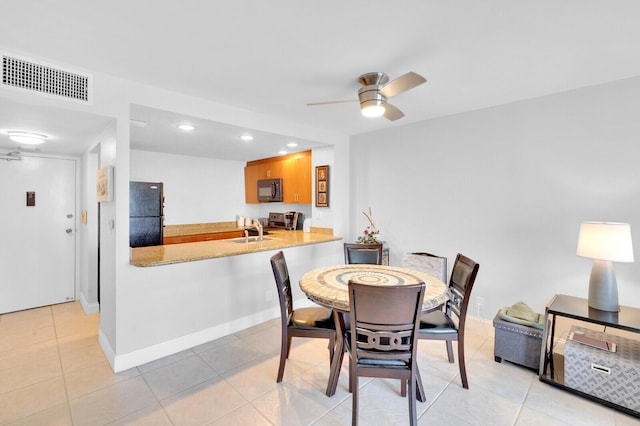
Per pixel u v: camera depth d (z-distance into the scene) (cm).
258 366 242
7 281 353
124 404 195
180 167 513
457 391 210
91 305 354
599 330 257
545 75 227
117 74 223
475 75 226
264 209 620
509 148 288
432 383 219
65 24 160
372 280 225
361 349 170
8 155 350
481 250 309
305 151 465
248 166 591
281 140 377
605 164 243
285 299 224
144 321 245
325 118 336
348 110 307
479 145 307
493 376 228
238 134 342
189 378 224
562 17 156
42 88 197
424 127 347
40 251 374
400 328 167
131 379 222
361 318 167
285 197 505
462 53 193
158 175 488
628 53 194
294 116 328
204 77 228
